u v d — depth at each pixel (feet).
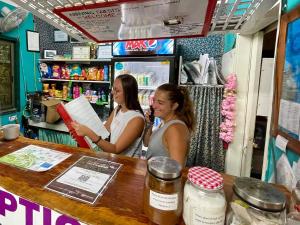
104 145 3.72
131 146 4.18
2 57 10.24
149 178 1.84
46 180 2.46
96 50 10.56
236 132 7.19
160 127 3.87
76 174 2.62
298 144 2.83
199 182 1.69
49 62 11.91
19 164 2.82
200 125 8.09
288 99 3.18
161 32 3.49
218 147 8.09
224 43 9.06
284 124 3.32
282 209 1.55
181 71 8.56
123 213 1.97
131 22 2.93
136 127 4.07
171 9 2.40
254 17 3.12
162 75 9.07
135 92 4.37
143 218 1.90
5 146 3.46
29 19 11.23
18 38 10.70
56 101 10.76
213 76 8.23
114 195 2.23
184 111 3.95
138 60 8.38
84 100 4.11
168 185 1.73
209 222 1.62
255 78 6.49
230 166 7.45
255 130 7.26
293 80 3.01
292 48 3.06
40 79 12.10
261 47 6.19
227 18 3.08
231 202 1.77
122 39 4.02
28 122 11.23
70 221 1.95
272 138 3.95
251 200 1.59
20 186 2.33
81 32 3.61
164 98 3.75
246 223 1.59
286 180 3.21
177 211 1.78
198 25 3.04
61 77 11.43
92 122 4.03
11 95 10.94
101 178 2.56
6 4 9.75
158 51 8.21
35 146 3.51
